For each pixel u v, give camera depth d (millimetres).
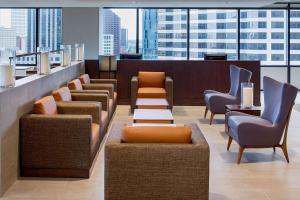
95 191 3980
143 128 3400
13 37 9570
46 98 4773
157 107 6883
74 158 4305
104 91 6645
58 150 4285
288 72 12984
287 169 4762
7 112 3906
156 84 9062
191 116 8203
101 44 12883
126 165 3285
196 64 9570
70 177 4348
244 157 5254
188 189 3309
